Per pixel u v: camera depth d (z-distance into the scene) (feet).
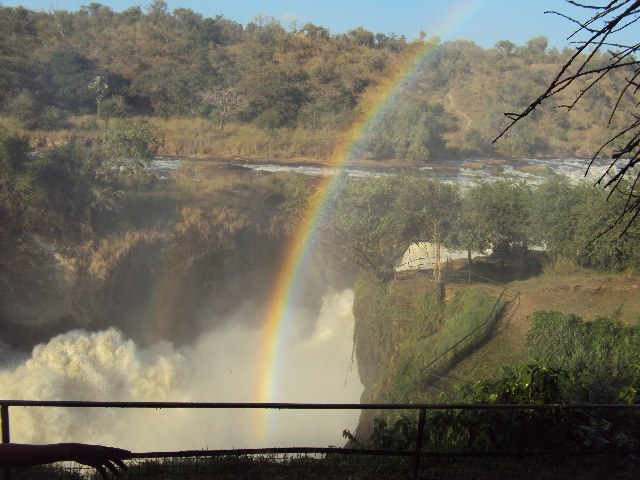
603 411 21.12
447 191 76.07
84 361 81.41
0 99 194.18
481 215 78.07
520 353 54.70
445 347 55.36
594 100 261.85
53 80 212.02
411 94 279.49
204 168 153.58
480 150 224.94
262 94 237.86
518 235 79.05
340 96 259.19
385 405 14.79
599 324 52.75
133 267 99.30
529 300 65.31
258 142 200.54
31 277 90.58
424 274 79.30
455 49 319.68
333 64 287.69
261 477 16.22
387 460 17.66
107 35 290.97
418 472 17.12
